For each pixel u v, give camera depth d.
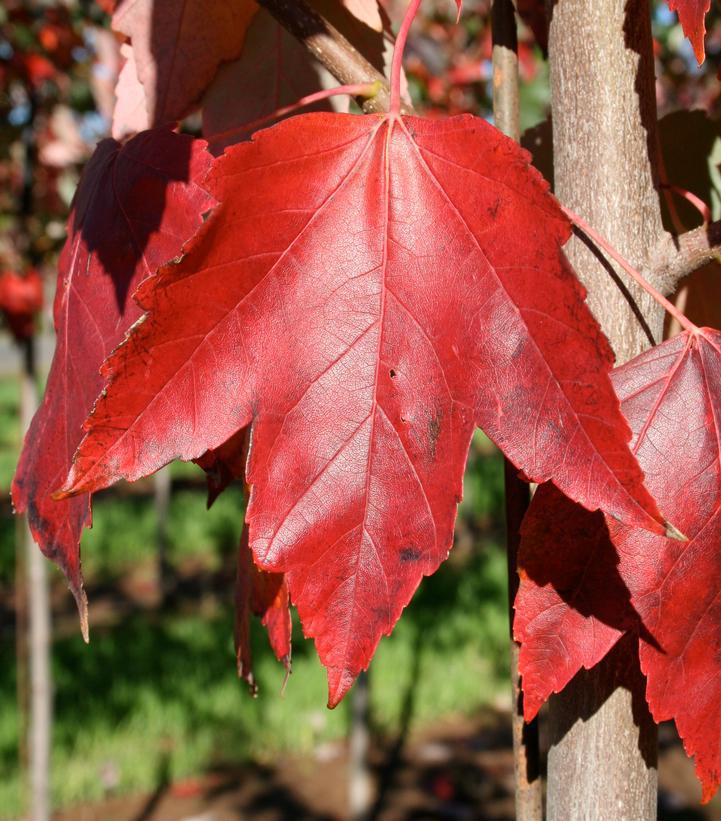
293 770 1.82
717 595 0.36
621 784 0.40
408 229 0.35
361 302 0.35
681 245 0.40
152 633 2.45
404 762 1.86
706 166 0.46
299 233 0.35
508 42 0.42
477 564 3.02
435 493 0.35
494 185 0.35
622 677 0.40
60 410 0.38
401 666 2.16
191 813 1.64
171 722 1.91
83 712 1.92
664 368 0.36
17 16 1.15
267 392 0.35
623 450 0.34
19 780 1.69
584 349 0.34
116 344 0.37
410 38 1.32
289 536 0.35
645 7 0.40
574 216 0.36
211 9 0.44
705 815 1.60
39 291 1.29
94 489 0.34
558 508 0.36
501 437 0.34
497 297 0.35
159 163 0.37
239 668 0.44
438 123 0.35
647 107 0.40
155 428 0.35
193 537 3.46
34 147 1.28
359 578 0.35
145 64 0.45
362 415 0.35
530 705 0.35
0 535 3.42
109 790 1.71
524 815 0.42
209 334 0.35
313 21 0.39
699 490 0.36
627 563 0.36
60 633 2.52
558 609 0.36
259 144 0.35
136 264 0.37
